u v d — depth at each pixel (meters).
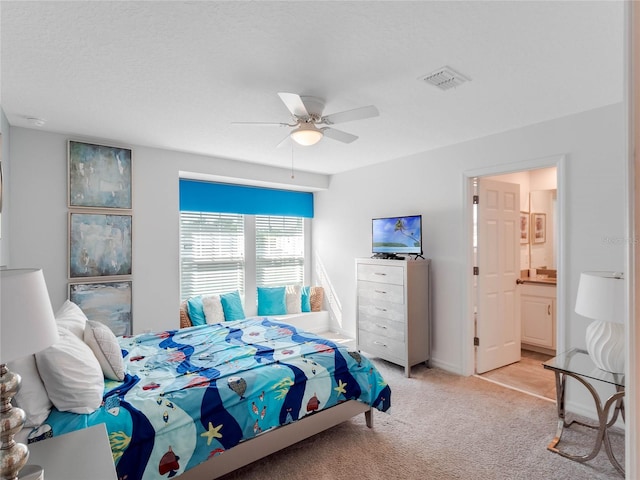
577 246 2.85
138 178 3.75
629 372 0.62
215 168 4.32
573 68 2.12
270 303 5.20
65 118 2.94
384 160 4.51
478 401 3.11
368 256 4.83
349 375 2.56
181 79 2.25
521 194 4.80
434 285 3.97
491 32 1.76
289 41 1.83
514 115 2.92
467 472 2.16
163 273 3.89
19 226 3.13
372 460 2.29
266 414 2.12
